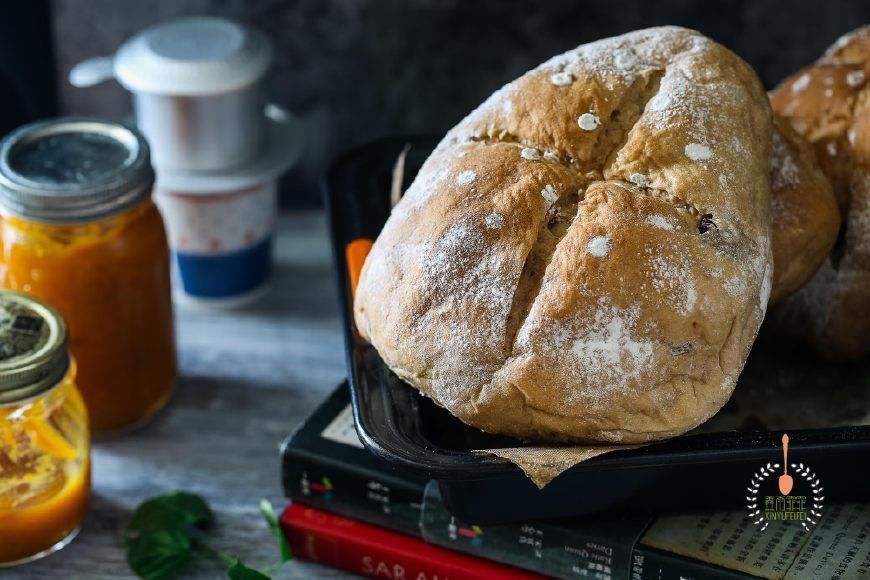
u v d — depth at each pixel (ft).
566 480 2.00
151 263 2.44
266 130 2.78
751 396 2.21
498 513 2.05
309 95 2.97
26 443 2.23
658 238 1.91
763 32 2.80
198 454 2.50
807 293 2.25
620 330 1.89
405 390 2.08
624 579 2.09
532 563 2.14
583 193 1.97
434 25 2.86
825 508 2.11
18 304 2.28
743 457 1.92
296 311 2.83
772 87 2.85
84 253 2.35
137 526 2.31
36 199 2.30
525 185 1.96
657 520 2.11
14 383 2.16
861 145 2.17
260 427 2.55
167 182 2.63
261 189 2.72
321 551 2.26
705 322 1.90
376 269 2.04
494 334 1.92
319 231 3.05
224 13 2.90
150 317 2.47
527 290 1.94
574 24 2.83
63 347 2.23
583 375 1.90
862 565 2.03
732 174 1.96
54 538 2.29
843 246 2.21
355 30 2.89
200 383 2.64
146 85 2.57
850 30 2.77
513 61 2.88
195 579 2.27
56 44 2.94
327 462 2.22
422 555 2.20
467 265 1.94
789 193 2.12
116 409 2.49
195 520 2.31
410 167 2.43
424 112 2.97
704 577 2.04
